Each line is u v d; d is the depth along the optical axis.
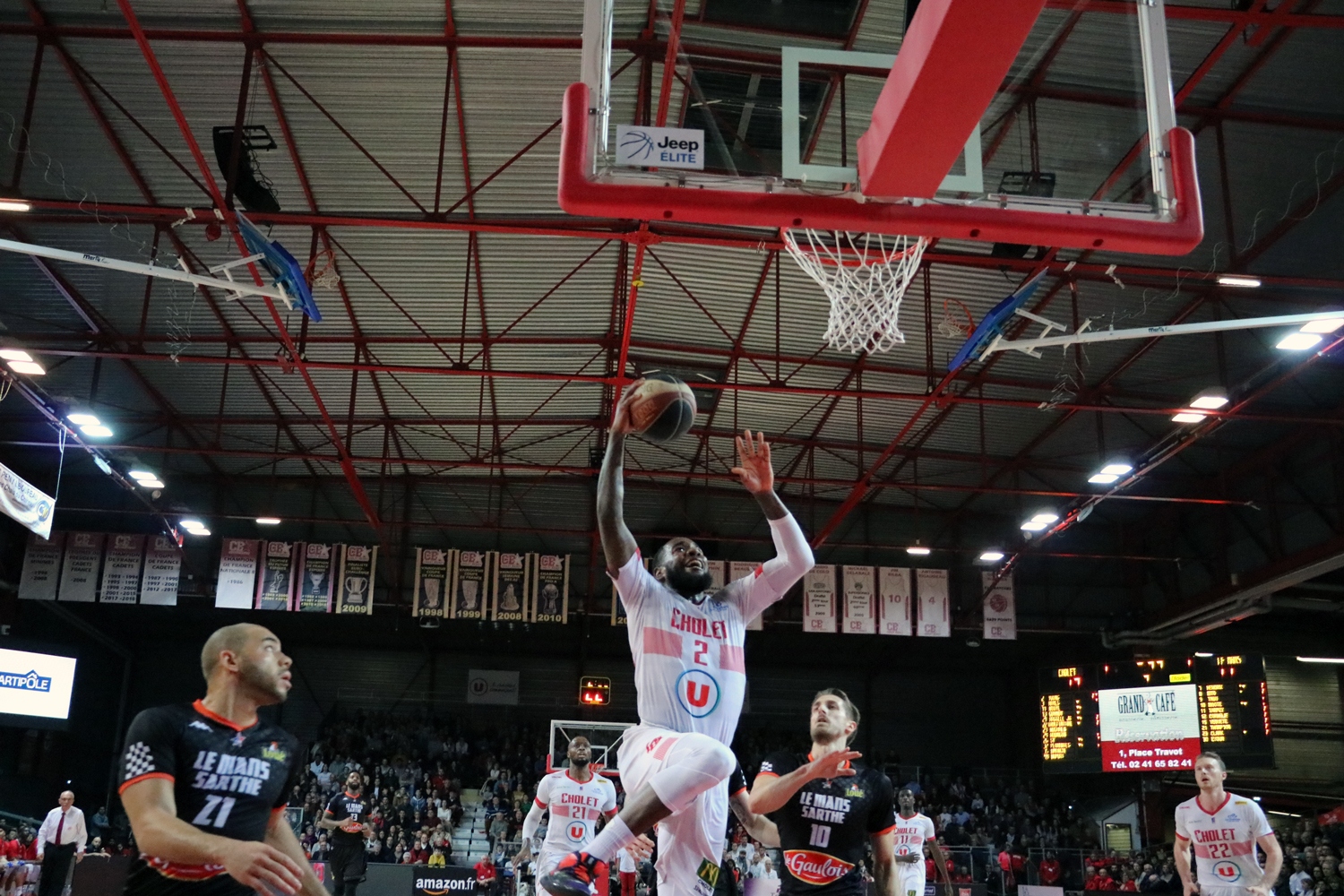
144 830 3.43
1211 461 29.11
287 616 36.62
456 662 38.84
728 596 4.64
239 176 16.69
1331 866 23.11
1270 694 33.47
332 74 16.62
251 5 15.50
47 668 29.89
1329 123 16.69
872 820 6.25
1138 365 23.95
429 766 35.84
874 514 34.34
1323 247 19.19
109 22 15.76
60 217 19.38
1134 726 29.38
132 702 37.19
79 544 29.80
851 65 7.57
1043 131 8.14
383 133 17.86
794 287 21.86
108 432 24.59
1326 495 26.41
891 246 16.03
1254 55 15.62
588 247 20.98
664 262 21.39
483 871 23.50
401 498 33.84
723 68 7.68
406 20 15.78
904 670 39.44
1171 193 7.49
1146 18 7.89
